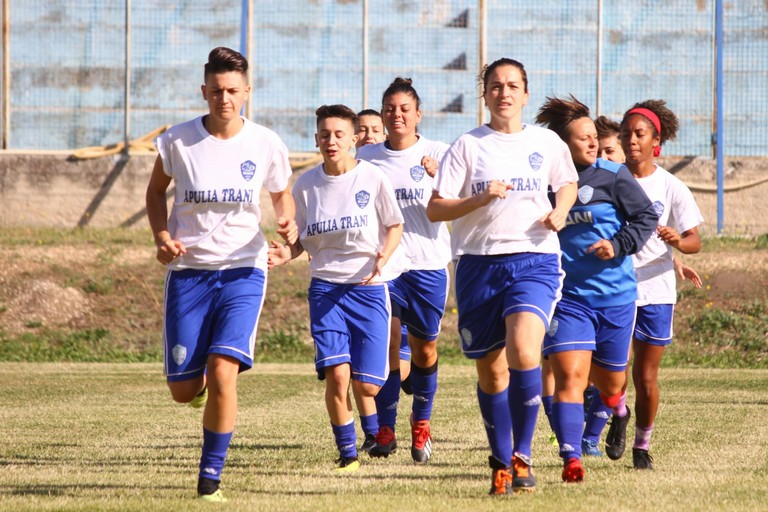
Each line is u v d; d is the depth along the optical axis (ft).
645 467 72.59
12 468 71.20
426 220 87.86
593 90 257.55
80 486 63.26
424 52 258.16
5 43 258.16
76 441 86.99
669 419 101.91
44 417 104.68
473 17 257.96
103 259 219.20
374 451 79.46
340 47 258.98
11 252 219.41
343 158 74.95
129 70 258.98
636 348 76.59
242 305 61.31
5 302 202.08
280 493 61.11
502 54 257.96
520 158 62.34
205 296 62.13
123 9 259.19
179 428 96.22
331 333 73.77
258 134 63.05
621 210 67.67
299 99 259.39
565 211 61.82
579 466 64.03
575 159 67.87
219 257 61.82
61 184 250.16
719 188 244.63
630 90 256.93
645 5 257.14
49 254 220.02
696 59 255.29
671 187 79.30
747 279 202.39
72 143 258.16
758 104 253.85
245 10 253.85
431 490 62.18
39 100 258.16
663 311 76.23
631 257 74.90
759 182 247.70
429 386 79.25
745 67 254.68
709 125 253.24
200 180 61.62
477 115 257.96
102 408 113.29
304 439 89.66
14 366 171.53
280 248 64.85
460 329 63.31
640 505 54.75
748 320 189.98
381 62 258.57
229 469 72.33
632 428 95.66
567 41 257.75
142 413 108.68
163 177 62.80
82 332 195.11
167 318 62.59
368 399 79.66
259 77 259.60
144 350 191.01
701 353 182.80
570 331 65.92
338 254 74.79
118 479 66.18
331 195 74.95
